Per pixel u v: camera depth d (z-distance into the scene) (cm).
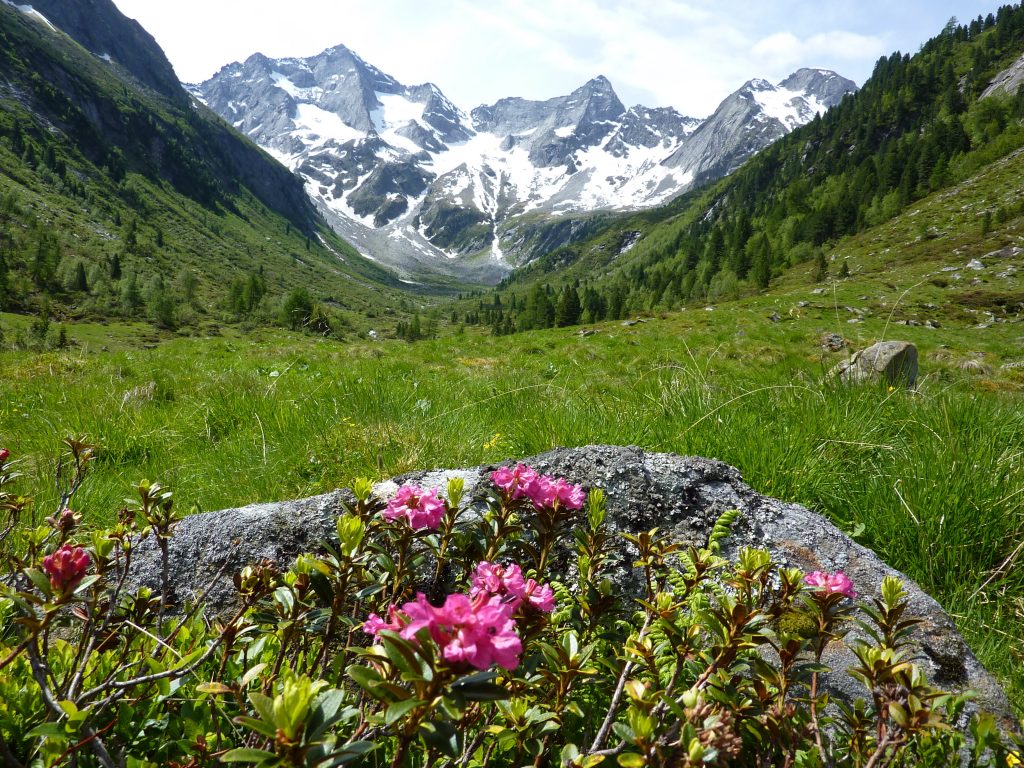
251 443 528
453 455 470
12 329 10319
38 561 166
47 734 112
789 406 546
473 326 17888
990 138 13300
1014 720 193
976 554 337
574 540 243
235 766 137
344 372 1214
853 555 249
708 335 2492
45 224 17412
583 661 139
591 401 602
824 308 3834
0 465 201
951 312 4588
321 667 153
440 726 100
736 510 260
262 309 16125
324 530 253
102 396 781
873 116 18012
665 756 111
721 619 139
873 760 123
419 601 97
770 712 139
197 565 241
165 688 135
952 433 450
